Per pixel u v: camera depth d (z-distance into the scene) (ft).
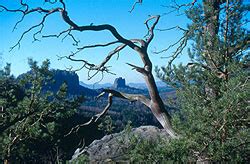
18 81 22.15
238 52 23.70
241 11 24.39
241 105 19.21
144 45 33.55
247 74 20.45
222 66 22.93
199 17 25.50
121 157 21.26
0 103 21.63
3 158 21.70
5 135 22.07
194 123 20.13
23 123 22.11
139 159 19.11
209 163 19.70
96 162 37.37
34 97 21.67
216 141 19.65
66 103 22.65
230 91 19.94
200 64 23.56
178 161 18.85
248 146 19.38
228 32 24.32
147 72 32.40
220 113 19.42
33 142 23.03
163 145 19.71
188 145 19.27
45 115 22.29
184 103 22.02
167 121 30.55
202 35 24.27
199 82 22.56
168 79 24.06
